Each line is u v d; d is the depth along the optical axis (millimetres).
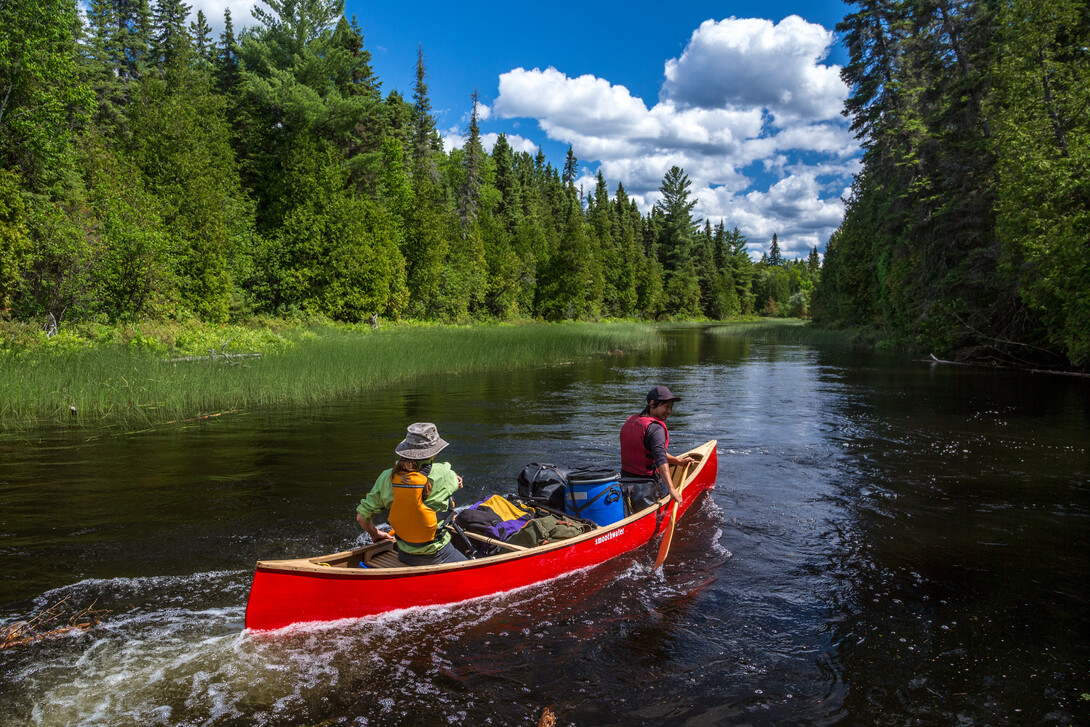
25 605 4258
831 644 3973
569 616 4281
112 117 29906
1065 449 9398
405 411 12102
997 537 5863
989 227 22812
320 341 22547
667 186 93375
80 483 7094
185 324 20844
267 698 3307
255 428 10250
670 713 3258
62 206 18688
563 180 105000
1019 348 21906
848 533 5969
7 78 17266
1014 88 19000
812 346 34938
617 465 8188
